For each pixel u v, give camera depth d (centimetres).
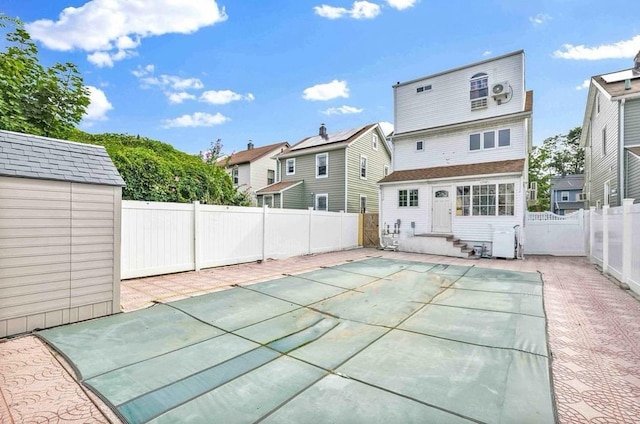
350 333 408
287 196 1958
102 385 280
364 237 1538
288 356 340
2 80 597
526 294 602
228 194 1277
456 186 1281
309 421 232
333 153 1895
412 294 606
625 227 656
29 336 390
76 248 442
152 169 972
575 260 1080
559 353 346
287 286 664
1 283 382
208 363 322
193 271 815
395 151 1609
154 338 388
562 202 3159
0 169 377
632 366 317
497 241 1129
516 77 1307
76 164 453
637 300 558
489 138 1342
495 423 229
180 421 231
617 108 1190
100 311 462
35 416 239
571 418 236
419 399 259
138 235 719
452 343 374
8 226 387
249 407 249
